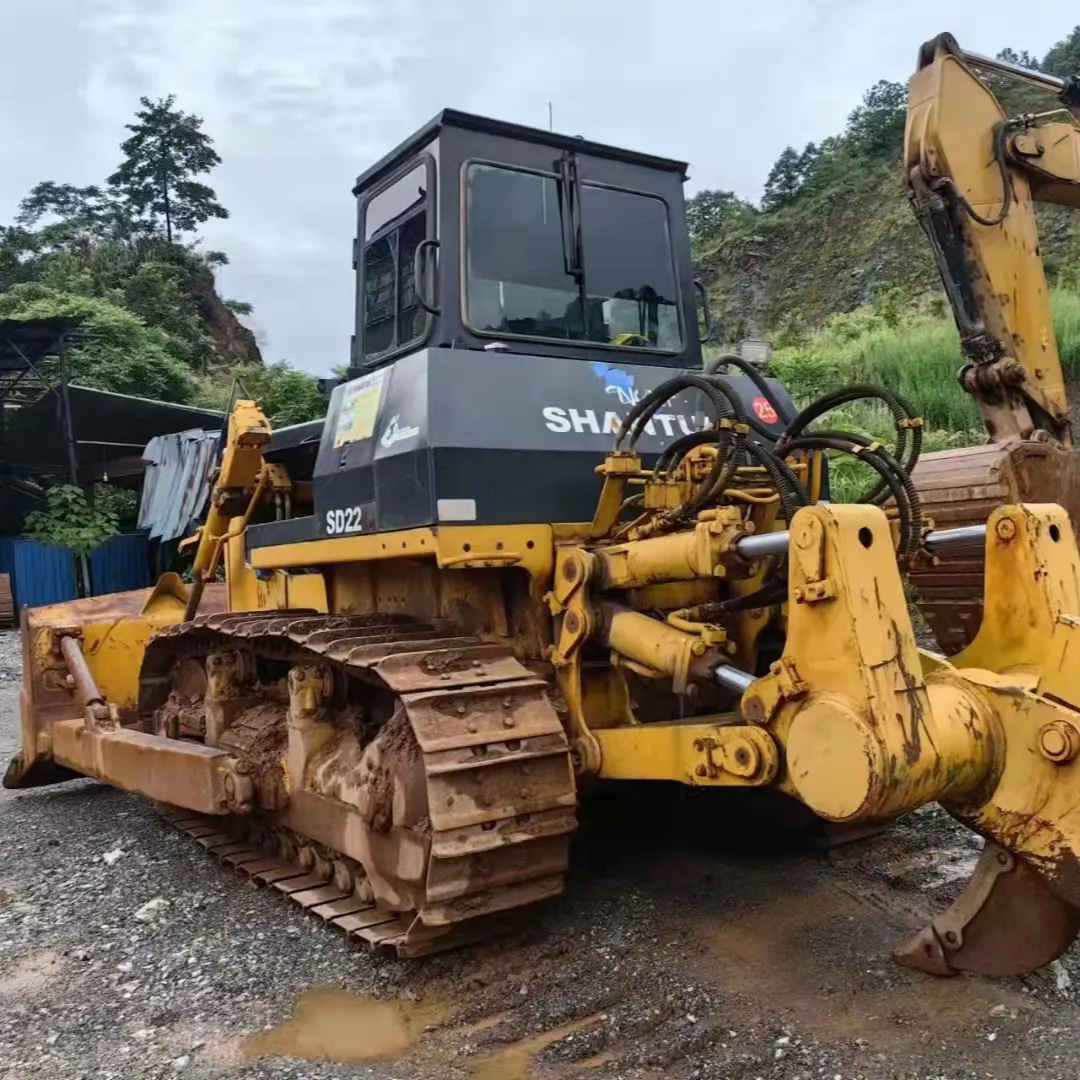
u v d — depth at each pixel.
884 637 2.88
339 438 4.64
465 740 3.49
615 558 3.80
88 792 6.68
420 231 4.72
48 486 21.22
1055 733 2.86
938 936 3.39
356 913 4.00
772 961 3.60
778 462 3.46
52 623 6.43
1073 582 3.32
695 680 3.47
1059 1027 3.10
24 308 30.30
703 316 5.38
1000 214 5.03
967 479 5.13
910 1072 2.91
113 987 3.76
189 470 17.61
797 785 2.95
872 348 14.62
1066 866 2.85
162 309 37.62
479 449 4.00
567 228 4.82
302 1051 3.24
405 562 4.80
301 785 4.41
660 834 4.93
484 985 3.56
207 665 5.42
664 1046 3.10
